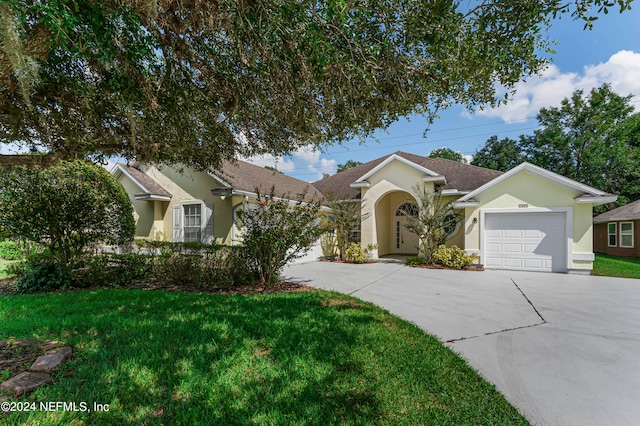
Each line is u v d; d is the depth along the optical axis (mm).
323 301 6461
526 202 11844
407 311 6090
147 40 3391
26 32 2730
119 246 9805
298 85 3939
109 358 3473
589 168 25047
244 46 3760
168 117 4855
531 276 10555
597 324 5324
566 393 3131
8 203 7477
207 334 4215
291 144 5910
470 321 5453
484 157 34406
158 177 13844
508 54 3615
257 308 5648
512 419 2641
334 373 3275
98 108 4391
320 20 3000
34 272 7434
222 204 12000
